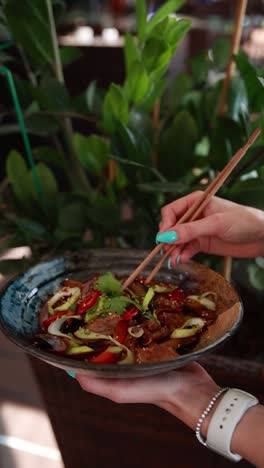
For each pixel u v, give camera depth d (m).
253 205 0.88
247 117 0.86
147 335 0.71
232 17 2.76
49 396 0.85
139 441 0.84
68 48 1.06
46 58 0.96
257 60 2.39
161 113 1.11
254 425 0.68
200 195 0.81
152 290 0.75
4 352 1.12
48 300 0.76
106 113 0.88
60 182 1.64
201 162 1.02
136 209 1.02
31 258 0.95
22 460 0.96
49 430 1.00
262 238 0.82
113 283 0.75
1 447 0.98
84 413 0.84
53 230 0.99
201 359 0.77
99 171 0.97
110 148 0.88
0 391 1.06
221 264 0.97
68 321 0.73
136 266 0.80
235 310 0.70
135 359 0.67
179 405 0.71
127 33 0.88
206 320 0.73
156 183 0.85
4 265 0.93
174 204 0.82
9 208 1.02
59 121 1.00
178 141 0.94
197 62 1.11
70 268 0.79
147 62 0.86
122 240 1.03
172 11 0.87
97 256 0.80
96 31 2.66
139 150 0.88
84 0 3.24
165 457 0.85
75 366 0.62
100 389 0.69
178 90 1.06
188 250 0.86
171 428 0.81
